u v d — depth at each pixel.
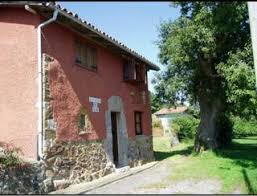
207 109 19.25
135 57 15.68
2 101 9.73
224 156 17.61
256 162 14.91
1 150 9.17
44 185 9.05
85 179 11.13
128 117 15.42
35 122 9.39
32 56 9.66
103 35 11.95
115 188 9.97
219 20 12.16
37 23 9.74
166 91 17.38
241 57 13.21
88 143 11.66
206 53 14.51
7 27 9.94
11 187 8.62
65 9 9.85
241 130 38.44
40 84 9.50
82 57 11.96
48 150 9.48
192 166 14.46
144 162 16.70
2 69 9.83
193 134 30.16
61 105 10.33
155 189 9.76
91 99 12.20
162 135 37.38
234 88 12.93
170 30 15.87
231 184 10.25
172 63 15.16
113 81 14.23
